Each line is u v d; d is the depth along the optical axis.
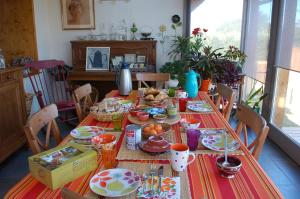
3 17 3.78
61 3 4.26
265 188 0.98
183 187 0.98
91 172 1.11
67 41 4.40
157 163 1.17
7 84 2.69
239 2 4.14
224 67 3.66
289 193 2.14
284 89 2.98
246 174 1.08
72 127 3.69
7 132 2.69
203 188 0.98
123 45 4.21
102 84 4.31
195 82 2.35
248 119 1.52
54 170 0.98
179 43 4.16
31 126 1.38
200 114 1.88
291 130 2.85
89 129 1.57
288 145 2.78
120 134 1.50
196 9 4.20
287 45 2.83
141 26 4.29
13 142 2.78
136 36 4.33
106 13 4.28
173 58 4.36
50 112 1.59
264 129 1.30
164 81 3.14
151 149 1.24
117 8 4.25
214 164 1.16
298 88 2.71
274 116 3.22
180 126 1.63
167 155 1.24
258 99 3.54
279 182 2.29
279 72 3.09
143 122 1.65
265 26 3.44
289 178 2.36
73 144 1.24
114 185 0.99
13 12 3.76
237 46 4.30
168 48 4.34
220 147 1.31
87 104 2.46
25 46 3.86
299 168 2.54
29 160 1.07
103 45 4.22
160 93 2.31
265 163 2.62
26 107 3.20
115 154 1.23
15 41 3.85
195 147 1.29
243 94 4.14
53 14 4.32
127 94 2.47
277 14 3.00
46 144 1.55
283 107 3.02
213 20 4.23
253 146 1.38
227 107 2.12
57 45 4.42
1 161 2.56
